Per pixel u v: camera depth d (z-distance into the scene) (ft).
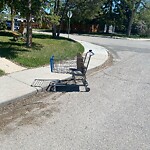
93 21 139.23
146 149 11.71
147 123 14.70
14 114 14.83
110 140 12.35
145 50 56.85
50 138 12.19
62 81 22.66
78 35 105.81
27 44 39.86
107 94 19.95
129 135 13.01
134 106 17.52
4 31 65.82
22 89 18.81
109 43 71.00
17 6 35.96
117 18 140.05
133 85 23.34
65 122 14.10
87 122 14.29
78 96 18.95
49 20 41.78
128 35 133.28
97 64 32.60
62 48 44.04
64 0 68.39
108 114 15.70
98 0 74.64
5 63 26.18
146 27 146.51
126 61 38.14
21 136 12.22
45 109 15.92
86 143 11.93
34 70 25.55
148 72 30.14
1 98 16.40
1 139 11.84
